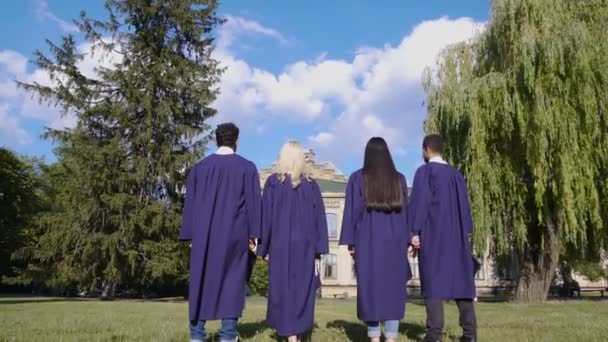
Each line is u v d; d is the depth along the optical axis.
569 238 14.16
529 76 13.76
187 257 23.58
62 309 10.88
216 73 25.62
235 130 4.98
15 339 4.99
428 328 4.76
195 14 25.20
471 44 16.33
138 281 24.27
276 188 5.27
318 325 6.59
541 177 13.92
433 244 4.80
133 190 23.19
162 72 23.84
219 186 4.63
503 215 15.52
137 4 24.08
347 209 4.92
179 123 24.38
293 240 5.12
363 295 4.68
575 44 13.56
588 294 36.19
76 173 21.70
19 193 36.91
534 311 10.27
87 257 22.11
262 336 5.46
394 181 4.83
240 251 4.62
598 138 13.93
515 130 14.80
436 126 15.58
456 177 4.96
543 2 14.45
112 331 5.72
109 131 23.72
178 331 5.62
